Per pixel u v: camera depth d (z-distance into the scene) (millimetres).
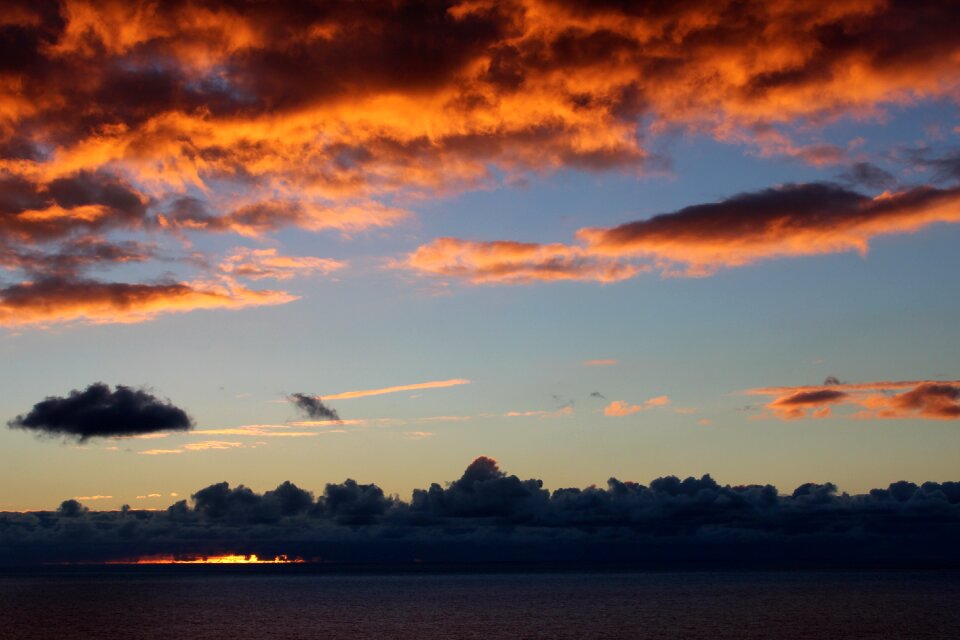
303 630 125812
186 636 118312
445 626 130000
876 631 115688
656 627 124125
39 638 117875
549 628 124750
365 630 125000
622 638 110500
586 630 121000
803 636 110625
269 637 116312
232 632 123688
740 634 113562
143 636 118875
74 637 118750
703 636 111688
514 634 117188
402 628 127625
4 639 117250
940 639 106938
